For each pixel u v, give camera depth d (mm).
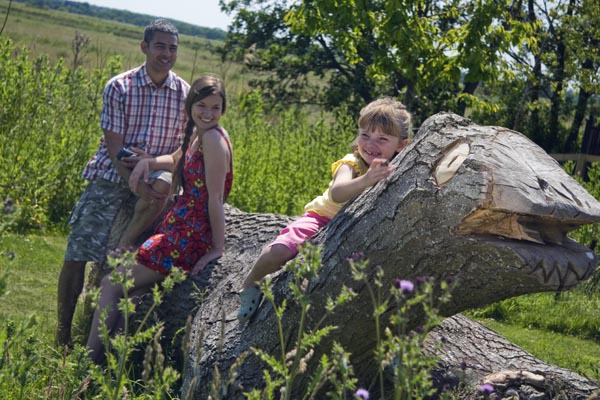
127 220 6168
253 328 4293
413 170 3602
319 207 4254
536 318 8453
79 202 6156
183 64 48688
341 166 4047
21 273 7949
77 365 4031
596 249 10367
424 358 2754
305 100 32406
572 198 3320
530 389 4512
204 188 5293
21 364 3404
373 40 15852
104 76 11867
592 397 3977
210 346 4508
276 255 4188
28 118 10562
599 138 21906
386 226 3664
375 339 3936
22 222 9766
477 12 14031
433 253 3521
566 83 24281
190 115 5305
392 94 28594
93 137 11102
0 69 11000
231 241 5508
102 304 5250
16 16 68938
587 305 8852
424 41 13969
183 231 5293
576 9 22984
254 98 17281
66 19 80438
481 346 4953
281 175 12516
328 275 3881
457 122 3648
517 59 21859
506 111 26344
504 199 3289
